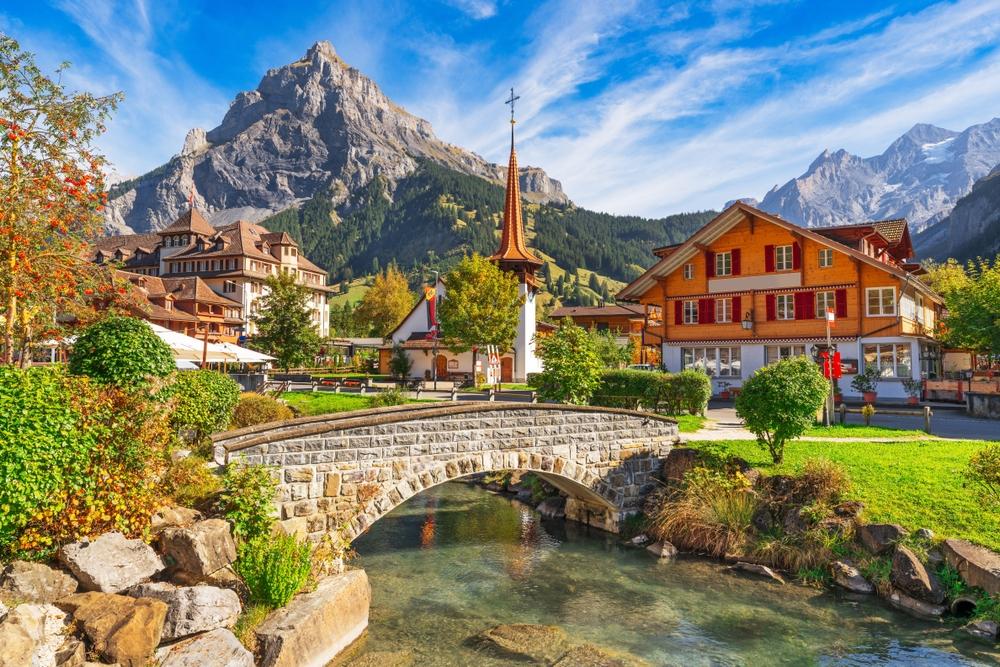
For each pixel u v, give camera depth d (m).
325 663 10.12
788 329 40.62
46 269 14.40
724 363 43.41
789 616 12.55
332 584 11.23
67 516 8.78
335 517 13.19
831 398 24.48
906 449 19.25
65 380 9.70
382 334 100.25
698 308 44.44
